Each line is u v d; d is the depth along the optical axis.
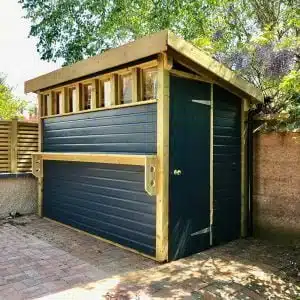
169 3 9.52
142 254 4.22
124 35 11.09
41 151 6.32
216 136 4.62
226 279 3.51
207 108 4.45
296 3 5.29
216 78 4.36
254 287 3.33
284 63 5.23
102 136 4.82
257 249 4.53
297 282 3.46
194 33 8.91
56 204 6.00
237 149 4.96
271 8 6.69
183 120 4.12
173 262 4.00
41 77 5.90
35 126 6.66
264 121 4.91
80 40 10.84
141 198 4.22
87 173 5.21
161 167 3.88
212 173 4.57
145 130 4.11
